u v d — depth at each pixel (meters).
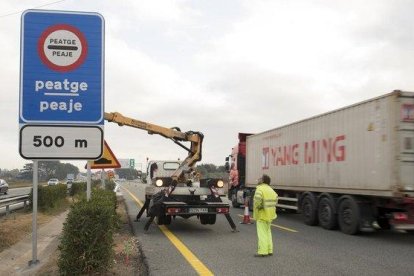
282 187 18.33
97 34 7.17
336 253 9.83
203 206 13.15
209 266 8.27
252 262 8.68
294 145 17.38
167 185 13.72
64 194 24.19
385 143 12.00
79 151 6.96
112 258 7.15
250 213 20.27
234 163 24.88
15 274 7.41
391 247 10.80
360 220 12.90
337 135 14.30
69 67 7.05
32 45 6.99
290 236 12.71
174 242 11.23
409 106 11.86
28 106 6.90
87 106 7.04
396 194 11.55
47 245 10.70
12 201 16.67
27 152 6.84
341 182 13.94
